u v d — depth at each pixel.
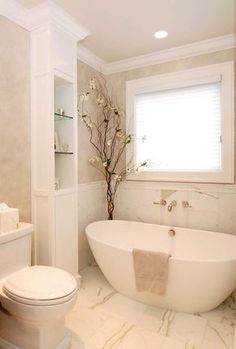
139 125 3.05
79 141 2.82
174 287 1.95
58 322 1.64
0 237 1.69
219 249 2.39
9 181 2.04
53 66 2.11
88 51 2.78
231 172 2.54
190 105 2.77
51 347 1.60
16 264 1.81
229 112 2.53
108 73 3.19
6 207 1.85
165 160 2.91
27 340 1.57
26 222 2.17
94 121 3.06
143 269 2.00
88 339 1.75
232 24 2.28
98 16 2.15
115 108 3.16
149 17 2.16
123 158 3.14
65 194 2.29
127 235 2.86
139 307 2.12
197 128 2.74
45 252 2.17
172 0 1.95
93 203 3.06
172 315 2.01
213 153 2.67
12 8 1.97
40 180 2.20
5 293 1.54
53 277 1.65
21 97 2.12
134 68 3.02
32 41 2.18
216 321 1.93
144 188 3.01
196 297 1.95
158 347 1.67
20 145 2.12
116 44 2.64
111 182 3.23
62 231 2.25
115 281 2.28
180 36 2.48
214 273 1.84
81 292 2.35
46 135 2.14
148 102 2.99
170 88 2.83
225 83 2.54
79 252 2.84
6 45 1.99
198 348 1.66
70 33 2.29
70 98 2.39
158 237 2.72
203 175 2.66
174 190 2.82
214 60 2.60
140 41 2.58
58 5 2.00
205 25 2.29
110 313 2.04
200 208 2.70
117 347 1.67
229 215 2.56
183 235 2.59
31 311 1.41
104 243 2.21
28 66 2.17
